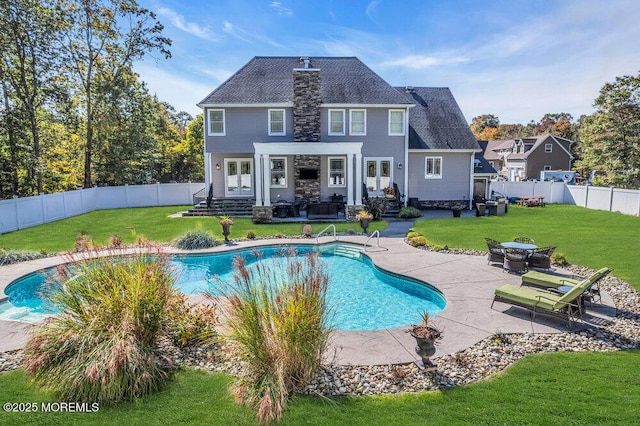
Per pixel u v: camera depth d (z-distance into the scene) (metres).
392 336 6.23
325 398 4.37
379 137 23.14
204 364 5.18
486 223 18.58
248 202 21.70
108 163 28.55
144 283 5.38
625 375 4.80
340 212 21.64
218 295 6.62
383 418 4.00
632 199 21.20
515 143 52.59
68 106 24.56
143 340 5.19
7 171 21.20
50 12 22.00
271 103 22.00
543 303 6.65
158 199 27.06
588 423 3.80
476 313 7.20
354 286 10.09
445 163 24.69
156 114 35.81
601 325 6.56
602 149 30.23
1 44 20.44
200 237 13.58
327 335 5.05
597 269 10.05
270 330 4.61
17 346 5.84
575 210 23.66
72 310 5.23
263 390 4.25
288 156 22.70
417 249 12.94
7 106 21.59
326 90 23.11
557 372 4.91
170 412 4.11
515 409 4.09
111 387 4.28
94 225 18.33
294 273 5.27
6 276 9.96
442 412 4.08
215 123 22.34
